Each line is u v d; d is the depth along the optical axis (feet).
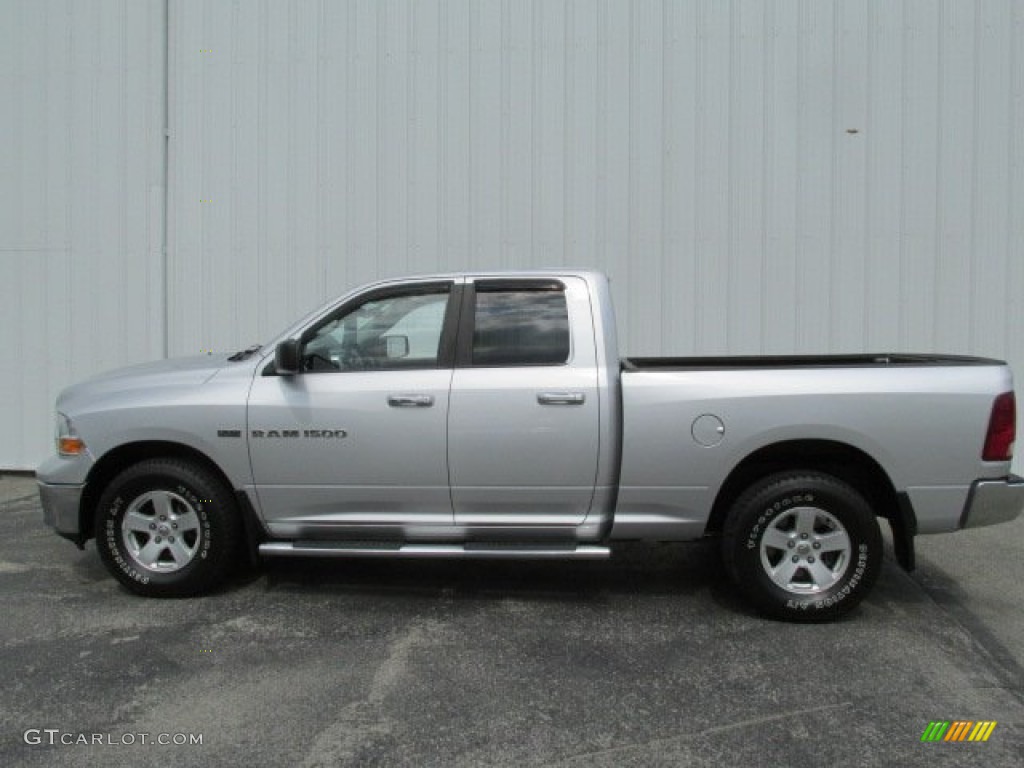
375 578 15.79
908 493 12.89
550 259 24.25
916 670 11.59
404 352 14.08
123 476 14.17
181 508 14.39
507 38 24.16
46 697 10.75
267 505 14.08
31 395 26.13
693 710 10.37
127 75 25.34
